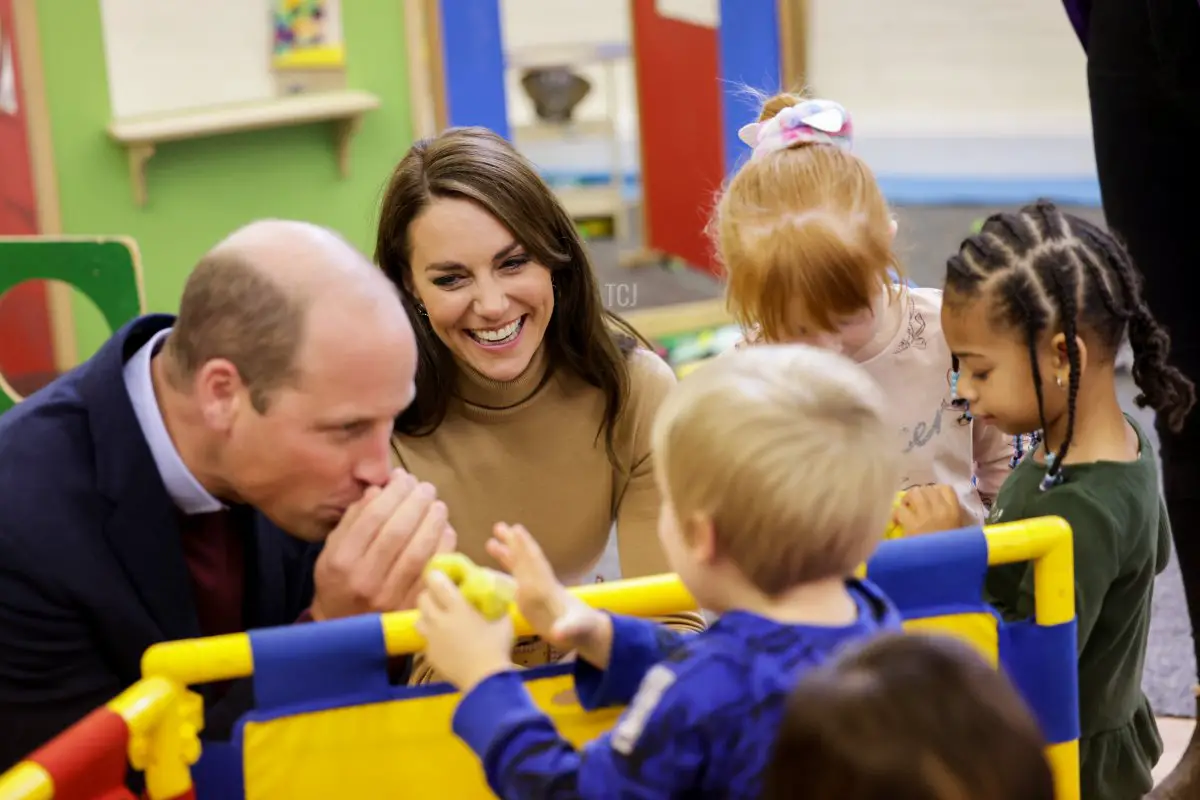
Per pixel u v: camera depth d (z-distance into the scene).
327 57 3.94
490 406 1.57
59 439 1.24
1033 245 1.33
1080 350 1.32
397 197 1.50
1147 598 1.40
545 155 6.23
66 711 1.22
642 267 4.98
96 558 1.21
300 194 4.00
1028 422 1.37
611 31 6.21
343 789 1.09
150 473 1.23
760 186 1.59
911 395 1.67
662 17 4.66
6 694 1.21
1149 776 1.47
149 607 1.25
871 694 0.74
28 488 1.21
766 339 1.58
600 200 5.36
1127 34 1.78
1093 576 1.29
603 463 1.62
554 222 1.50
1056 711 1.26
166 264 3.82
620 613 1.13
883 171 5.86
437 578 1.03
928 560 1.19
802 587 0.97
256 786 1.07
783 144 1.63
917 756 0.72
